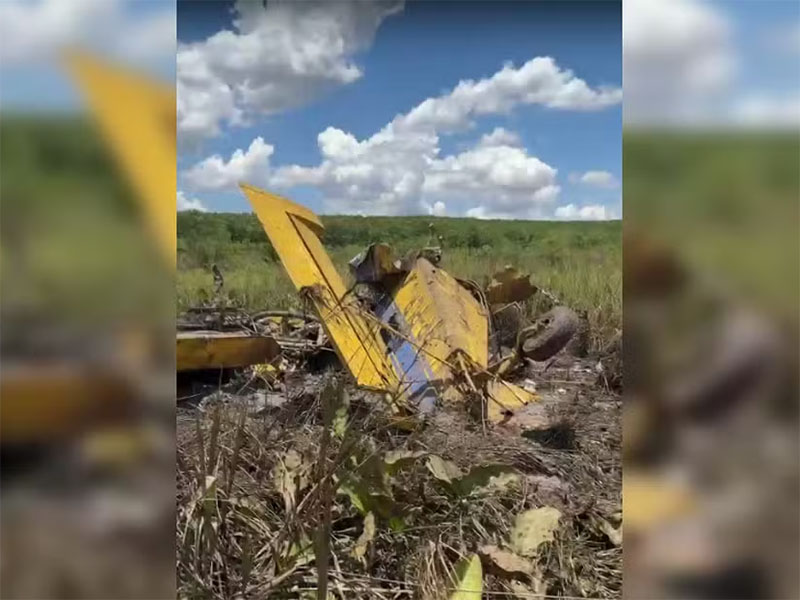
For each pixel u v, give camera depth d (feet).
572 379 18.02
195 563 7.43
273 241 15.35
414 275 16.53
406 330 15.72
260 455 9.77
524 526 8.68
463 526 8.93
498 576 8.05
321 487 8.38
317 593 7.20
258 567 7.93
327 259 16.15
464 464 11.60
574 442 12.83
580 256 26.89
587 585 8.12
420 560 8.15
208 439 9.76
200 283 20.51
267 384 14.71
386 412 12.30
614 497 10.52
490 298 18.19
